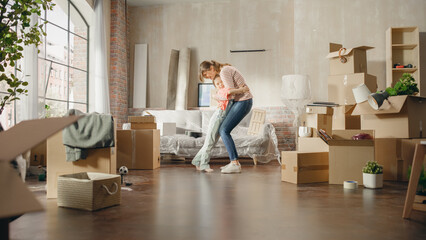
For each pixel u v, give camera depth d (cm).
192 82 646
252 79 625
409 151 320
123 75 643
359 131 318
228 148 389
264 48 624
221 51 638
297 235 150
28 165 370
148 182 315
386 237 146
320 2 593
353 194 253
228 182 315
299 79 543
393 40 555
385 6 573
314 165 316
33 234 153
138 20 673
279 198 238
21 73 374
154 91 662
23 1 212
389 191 267
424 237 146
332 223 170
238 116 379
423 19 561
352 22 582
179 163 512
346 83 413
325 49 588
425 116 349
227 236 149
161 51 662
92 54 568
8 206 56
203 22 648
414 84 328
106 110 562
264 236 149
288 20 618
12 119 377
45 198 245
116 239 145
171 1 651
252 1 632
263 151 494
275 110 611
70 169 247
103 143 238
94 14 555
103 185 206
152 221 176
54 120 74
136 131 430
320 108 382
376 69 571
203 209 204
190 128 597
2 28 207
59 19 488
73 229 161
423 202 199
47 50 450
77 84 538
